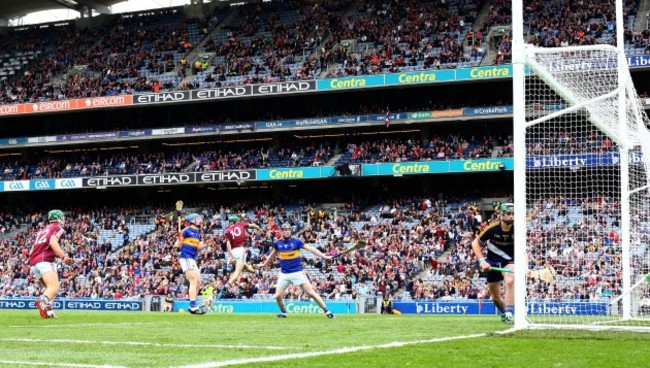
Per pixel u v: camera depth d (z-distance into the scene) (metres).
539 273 23.16
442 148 51.44
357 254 46.59
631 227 23.70
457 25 56.16
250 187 57.53
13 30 70.75
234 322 17.33
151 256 50.69
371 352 8.89
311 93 53.22
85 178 56.41
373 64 54.00
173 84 58.97
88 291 48.00
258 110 58.09
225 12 66.38
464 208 50.25
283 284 19.94
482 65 49.84
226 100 56.09
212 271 46.16
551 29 52.66
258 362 7.81
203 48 62.25
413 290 41.91
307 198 55.47
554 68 18.34
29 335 11.99
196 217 22.03
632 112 19.67
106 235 55.06
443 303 36.69
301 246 19.92
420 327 14.66
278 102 57.69
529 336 11.31
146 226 55.34
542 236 32.34
